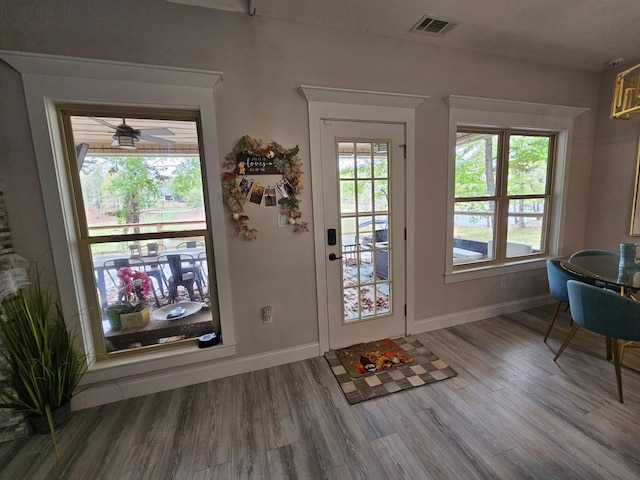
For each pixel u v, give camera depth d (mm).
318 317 2418
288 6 1915
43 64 1615
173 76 1825
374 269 2580
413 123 2492
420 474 1366
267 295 2256
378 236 2551
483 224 3045
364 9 1969
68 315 1841
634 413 1692
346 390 1988
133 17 1773
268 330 2293
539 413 1722
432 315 2852
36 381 1588
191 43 1889
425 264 2750
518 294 3234
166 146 2002
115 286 2031
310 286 2369
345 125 2309
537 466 1385
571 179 3271
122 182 1961
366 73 2299
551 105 2906
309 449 1529
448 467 1396
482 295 3045
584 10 2062
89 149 1873
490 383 2010
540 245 3379
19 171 1684
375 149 2436
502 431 1600
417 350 2473
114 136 1902
